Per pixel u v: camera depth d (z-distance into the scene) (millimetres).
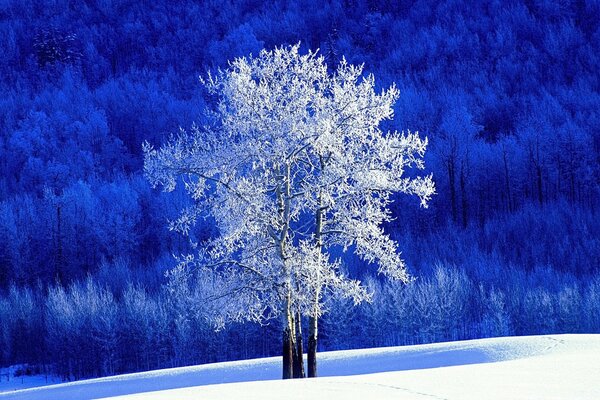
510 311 83000
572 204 128250
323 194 25469
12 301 101438
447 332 82875
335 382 18578
